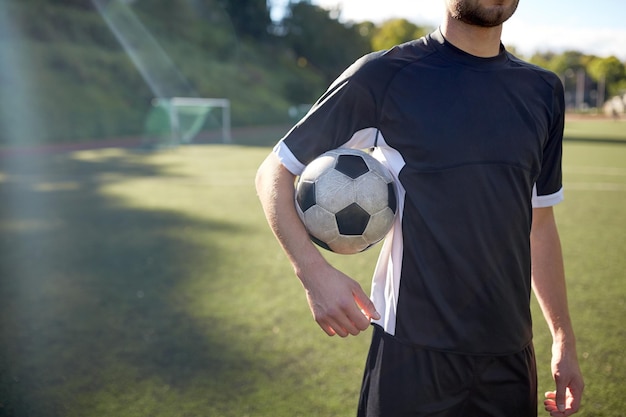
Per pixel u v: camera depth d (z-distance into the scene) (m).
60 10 30.20
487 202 1.18
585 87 47.66
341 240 1.26
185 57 36.50
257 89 39.91
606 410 2.31
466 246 1.19
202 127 29.16
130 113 26.75
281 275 4.18
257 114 34.00
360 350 2.86
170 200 7.87
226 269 4.36
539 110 1.26
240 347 2.90
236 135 26.83
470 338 1.21
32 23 27.80
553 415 1.44
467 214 1.18
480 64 1.23
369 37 56.62
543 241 1.45
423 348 1.22
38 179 10.37
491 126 1.19
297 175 1.26
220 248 5.04
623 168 11.51
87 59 28.53
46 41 28.30
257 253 4.84
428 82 1.20
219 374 2.62
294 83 43.81
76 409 2.33
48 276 4.22
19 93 22.67
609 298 3.63
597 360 2.75
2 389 2.49
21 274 4.28
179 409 2.32
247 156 15.59
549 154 1.36
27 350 2.89
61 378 2.59
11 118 20.80
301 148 1.21
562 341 1.42
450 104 1.19
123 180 10.21
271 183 1.22
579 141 19.47
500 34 1.25
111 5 34.50
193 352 2.85
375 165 1.26
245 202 7.65
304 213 1.27
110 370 2.66
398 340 1.25
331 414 2.28
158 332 3.11
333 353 2.83
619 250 4.89
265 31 50.31
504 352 1.24
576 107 47.81
